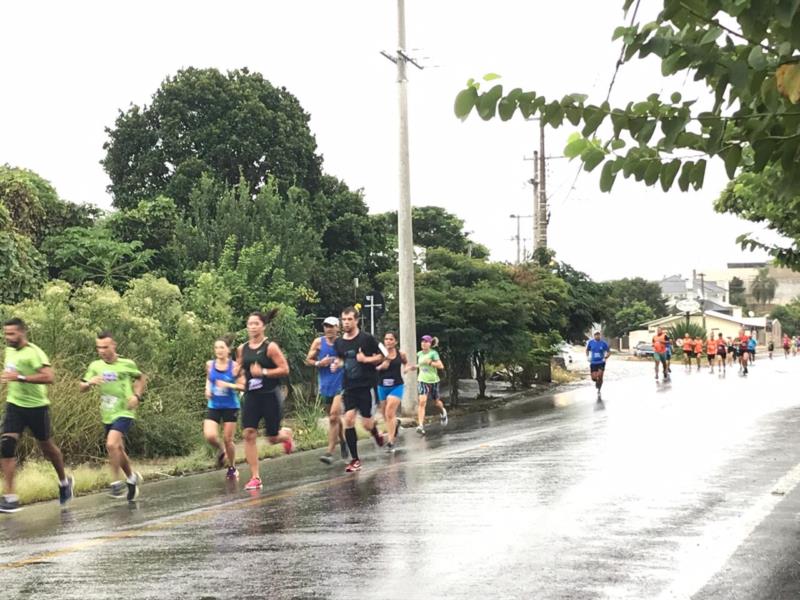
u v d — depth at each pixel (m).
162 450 15.14
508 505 8.93
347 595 5.86
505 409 24.17
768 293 144.38
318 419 17.59
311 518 8.57
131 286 19.75
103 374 10.45
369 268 41.72
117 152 38.19
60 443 13.35
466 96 4.36
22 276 20.61
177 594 5.98
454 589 5.94
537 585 6.00
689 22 3.90
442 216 56.34
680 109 4.25
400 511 8.77
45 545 7.76
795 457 11.97
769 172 5.29
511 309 25.92
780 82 3.72
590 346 26.08
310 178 40.34
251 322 11.13
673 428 15.88
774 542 7.16
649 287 114.56
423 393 18.55
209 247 27.58
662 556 6.77
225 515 8.96
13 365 9.81
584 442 14.27
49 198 26.47
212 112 37.53
